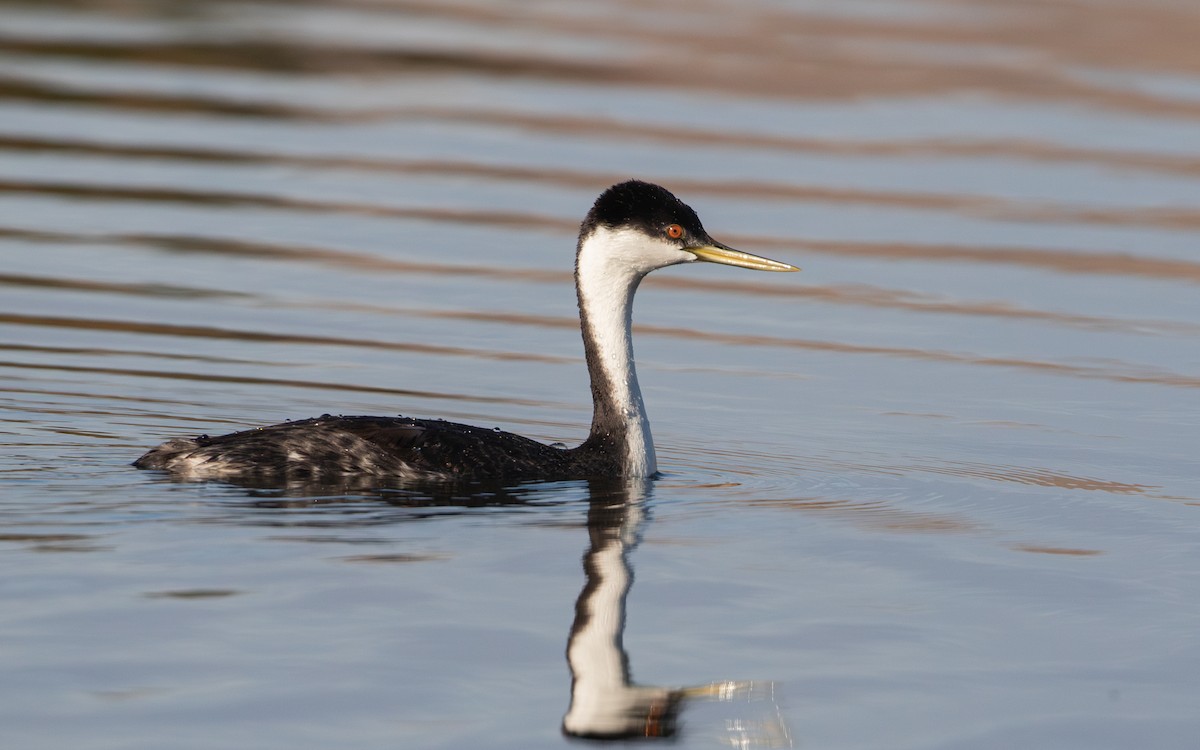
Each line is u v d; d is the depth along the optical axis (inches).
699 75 1354.6
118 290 780.6
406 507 474.9
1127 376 708.0
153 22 1456.7
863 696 358.3
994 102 1302.9
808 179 1055.6
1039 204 1021.8
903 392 676.1
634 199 534.9
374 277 829.2
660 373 701.3
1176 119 1262.3
